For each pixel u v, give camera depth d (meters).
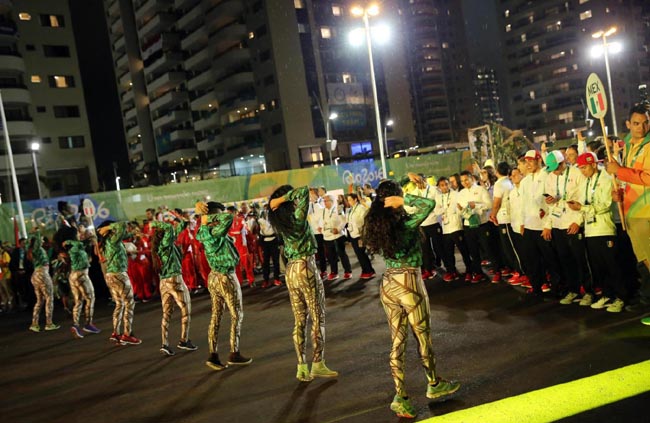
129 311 8.50
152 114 72.81
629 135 5.91
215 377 6.10
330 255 12.19
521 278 8.66
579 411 4.05
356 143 56.47
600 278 6.87
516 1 83.75
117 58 78.44
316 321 5.49
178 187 17.61
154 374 6.56
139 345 8.34
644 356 4.91
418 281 4.46
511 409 4.18
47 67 54.03
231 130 57.97
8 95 47.69
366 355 6.14
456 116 98.69
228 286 6.29
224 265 6.27
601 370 4.72
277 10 52.81
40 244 10.89
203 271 13.25
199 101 62.91
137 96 74.56
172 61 66.25
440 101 95.50
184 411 5.16
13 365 8.07
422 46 94.75
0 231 16.19
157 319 10.51
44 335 10.31
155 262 7.40
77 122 55.25
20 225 16.39
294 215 5.42
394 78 60.56
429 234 10.29
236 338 6.42
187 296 7.44
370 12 20.55
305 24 54.12
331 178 20.19
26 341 9.93
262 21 53.25
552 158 6.93
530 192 7.62
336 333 7.34
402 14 94.62
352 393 5.02
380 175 21.30
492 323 6.73
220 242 6.26
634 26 81.44
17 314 14.36
